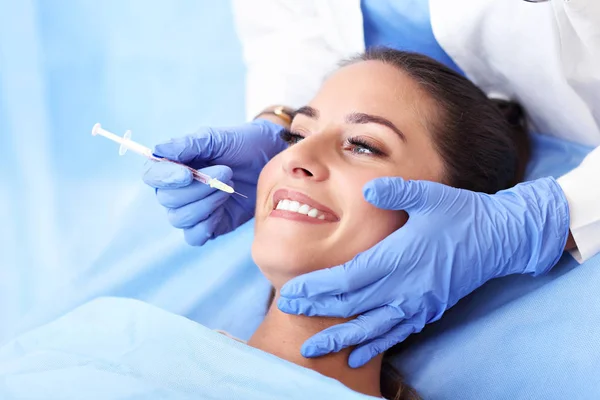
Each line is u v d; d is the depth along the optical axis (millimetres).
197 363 1303
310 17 2209
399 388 1578
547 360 1491
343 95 1574
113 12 2686
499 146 1696
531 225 1511
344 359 1474
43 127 2641
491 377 1525
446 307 1511
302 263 1439
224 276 2016
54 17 2629
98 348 1362
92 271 2174
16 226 2568
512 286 1648
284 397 1244
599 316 1488
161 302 2045
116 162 2658
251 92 2340
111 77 2721
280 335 1513
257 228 1549
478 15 1760
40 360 1336
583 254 1558
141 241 2234
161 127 2713
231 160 1803
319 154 1481
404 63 1633
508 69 1860
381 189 1378
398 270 1444
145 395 1220
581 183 1554
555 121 1914
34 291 2512
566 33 1667
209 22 2795
